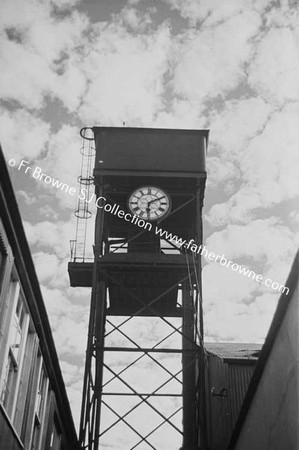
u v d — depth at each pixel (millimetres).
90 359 22641
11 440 16297
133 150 26766
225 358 27469
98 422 22234
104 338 23812
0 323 15188
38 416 20094
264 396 17875
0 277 15141
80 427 21469
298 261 14000
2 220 14852
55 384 22219
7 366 16266
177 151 26922
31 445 19500
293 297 14766
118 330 23781
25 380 17922
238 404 26594
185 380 23469
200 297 24359
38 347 19312
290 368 15055
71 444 28438
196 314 24469
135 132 27266
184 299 25328
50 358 20906
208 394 27984
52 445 23625
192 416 22812
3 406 15656
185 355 24125
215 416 27453
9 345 15891
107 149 26750
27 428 18281
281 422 15914
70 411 25578
